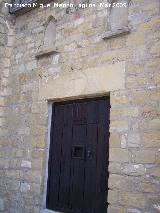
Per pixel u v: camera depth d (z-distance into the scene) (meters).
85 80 4.56
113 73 4.22
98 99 4.56
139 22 4.04
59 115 5.06
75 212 4.49
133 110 3.92
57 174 4.88
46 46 5.29
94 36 4.56
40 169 4.96
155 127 3.68
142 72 3.91
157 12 3.88
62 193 4.73
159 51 3.79
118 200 3.86
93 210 4.27
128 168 3.84
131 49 4.07
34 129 5.22
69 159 4.76
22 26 5.93
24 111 5.48
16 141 5.52
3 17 6.07
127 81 4.04
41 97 5.20
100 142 4.40
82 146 4.62
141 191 3.67
